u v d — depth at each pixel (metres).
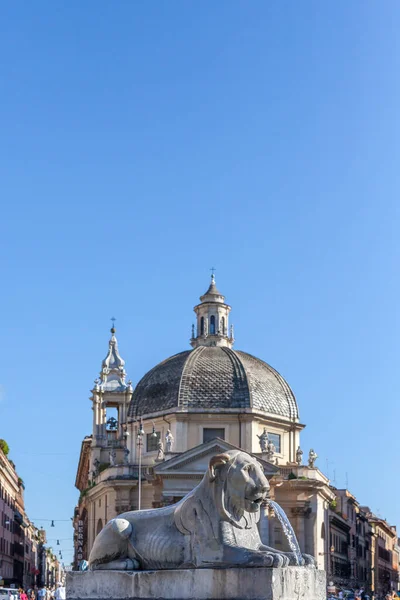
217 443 65.12
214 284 79.62
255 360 75.06
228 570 9.34
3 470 86.81
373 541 142.75
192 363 72.25
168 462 65.06
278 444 71.25
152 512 10.66
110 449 84.50
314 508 70.19
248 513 9.98
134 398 74.12
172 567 10.09
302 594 9.66
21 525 110.62
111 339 93.88
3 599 44.38
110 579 10.09
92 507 80.94
